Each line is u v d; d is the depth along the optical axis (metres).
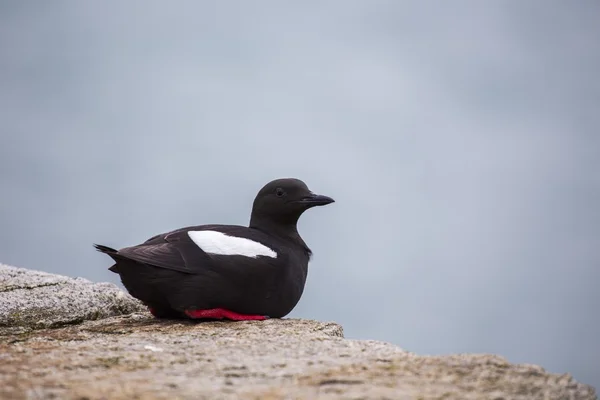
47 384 8.06
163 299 12.99
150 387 7.98
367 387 8.03
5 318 13.20
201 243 13.01
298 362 9.25
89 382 8.20
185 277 12.73
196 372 8.73
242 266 12.92
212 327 12.25
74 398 7.48
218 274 12.80
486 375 8.47
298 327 12.15
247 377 8.53
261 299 13.17
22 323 13.19
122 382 8.20
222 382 8.26
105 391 7.75
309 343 10.42
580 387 8.33
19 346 10.29
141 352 9.88
